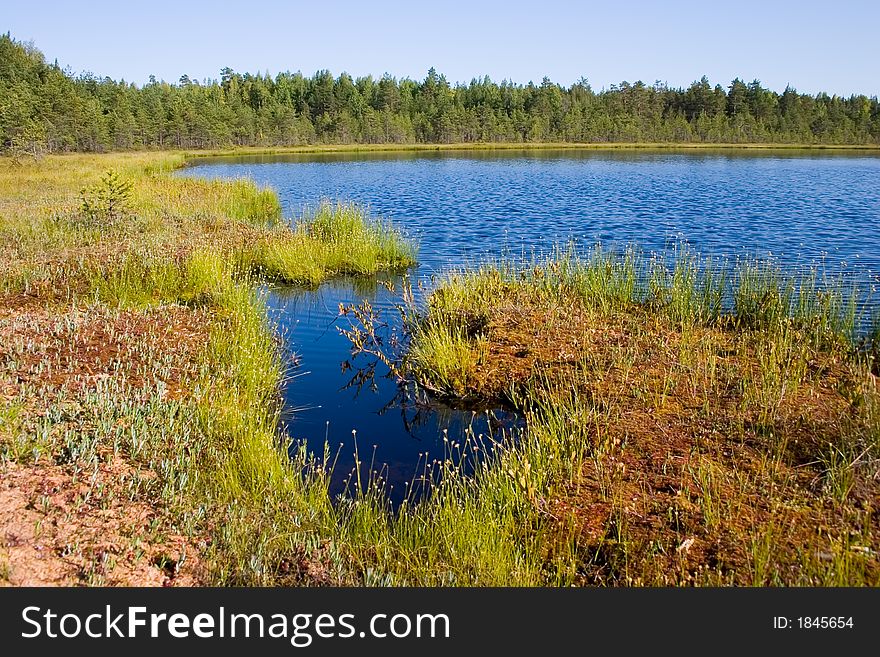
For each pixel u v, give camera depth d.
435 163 56.84
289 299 12.92
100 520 4.52
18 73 63.12
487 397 7.81
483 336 9.10
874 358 7.93
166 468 5.24
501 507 5.12
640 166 51.44
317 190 33.59
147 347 8.17
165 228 15.79
